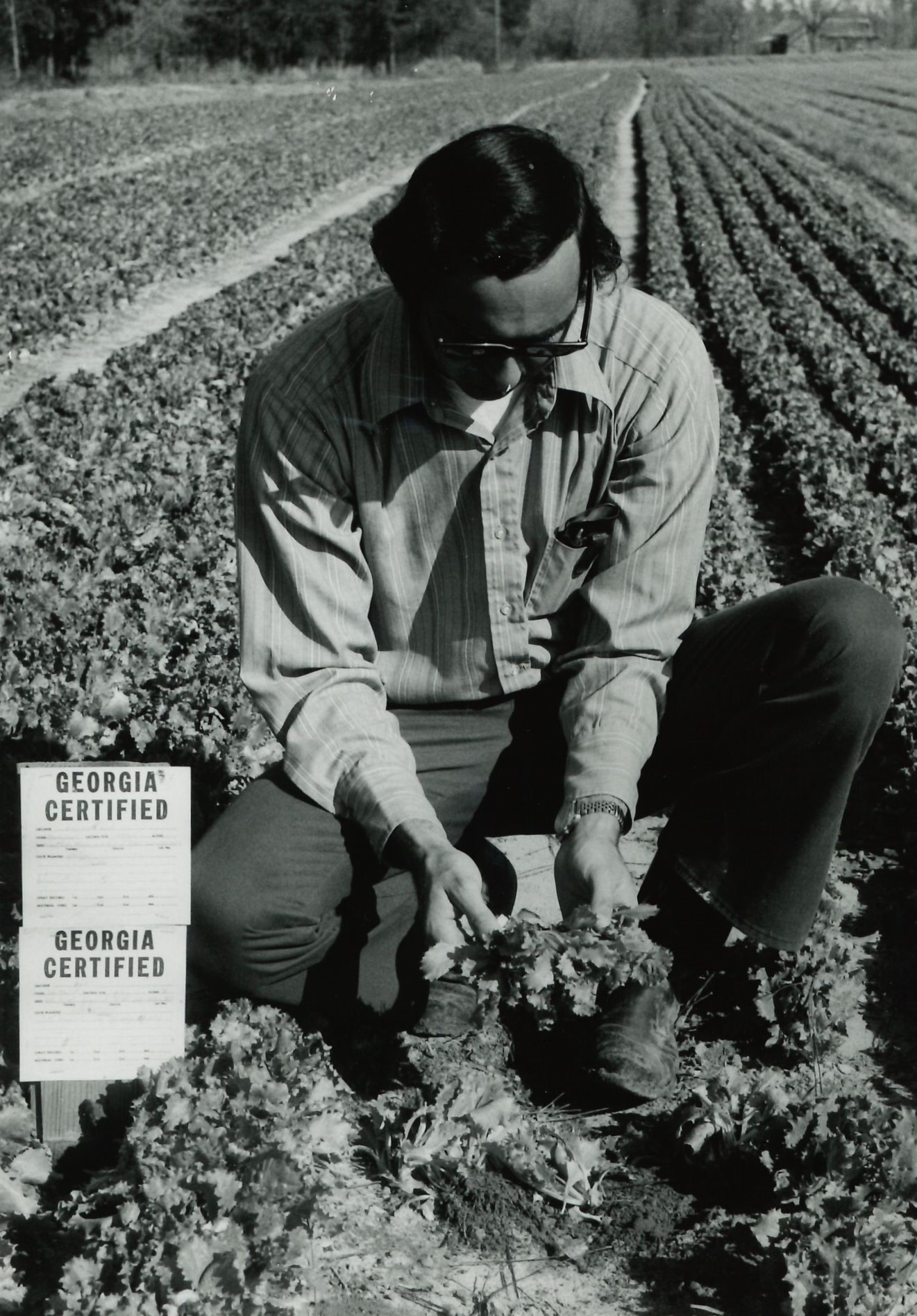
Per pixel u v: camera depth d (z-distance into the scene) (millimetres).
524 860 4574
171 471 9031
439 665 3312
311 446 3109
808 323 15414
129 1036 2918
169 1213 2600
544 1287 2787
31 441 9766
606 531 3244
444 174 2607
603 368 3113
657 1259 2869
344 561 3197
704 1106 3115
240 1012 3174
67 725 5039
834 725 3086
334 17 81875
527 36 123000
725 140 45406
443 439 3061
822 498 9086
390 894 3303
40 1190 2936
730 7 152375
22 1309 2641
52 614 6246
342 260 19547
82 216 23406
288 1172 2660
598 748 3184
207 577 7215
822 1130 2992
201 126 44969
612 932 2885
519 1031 3510
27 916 2844
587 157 36562
